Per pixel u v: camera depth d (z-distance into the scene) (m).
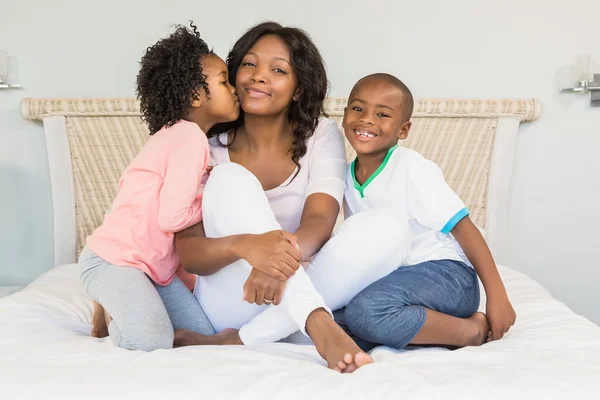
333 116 2.62
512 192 2.72
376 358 1.26
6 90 2.68
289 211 1.64
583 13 2.67
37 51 2.67
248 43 1.65
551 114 2.69
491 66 2.70
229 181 1.35
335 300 1.39
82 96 2.69
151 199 1.46
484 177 2.65
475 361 1.22
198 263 1.36
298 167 1.64
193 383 1.06
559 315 1.61
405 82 2.71
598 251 2.71
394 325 1.33
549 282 2.73
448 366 1.17
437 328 1.35
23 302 1.69
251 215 1.32
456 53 2.70
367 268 1.36
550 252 2.72
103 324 1.56
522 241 2.72
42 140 2.69
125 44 2.68
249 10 2.69
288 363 1.18
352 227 1.35
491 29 2.69
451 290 1.43
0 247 2.72
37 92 2.69
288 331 1.35
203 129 1.61
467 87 2.70
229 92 1.59
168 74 1.53
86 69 2.68
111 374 1.11
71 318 1.70
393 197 1.55
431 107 2.63
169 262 1.50
